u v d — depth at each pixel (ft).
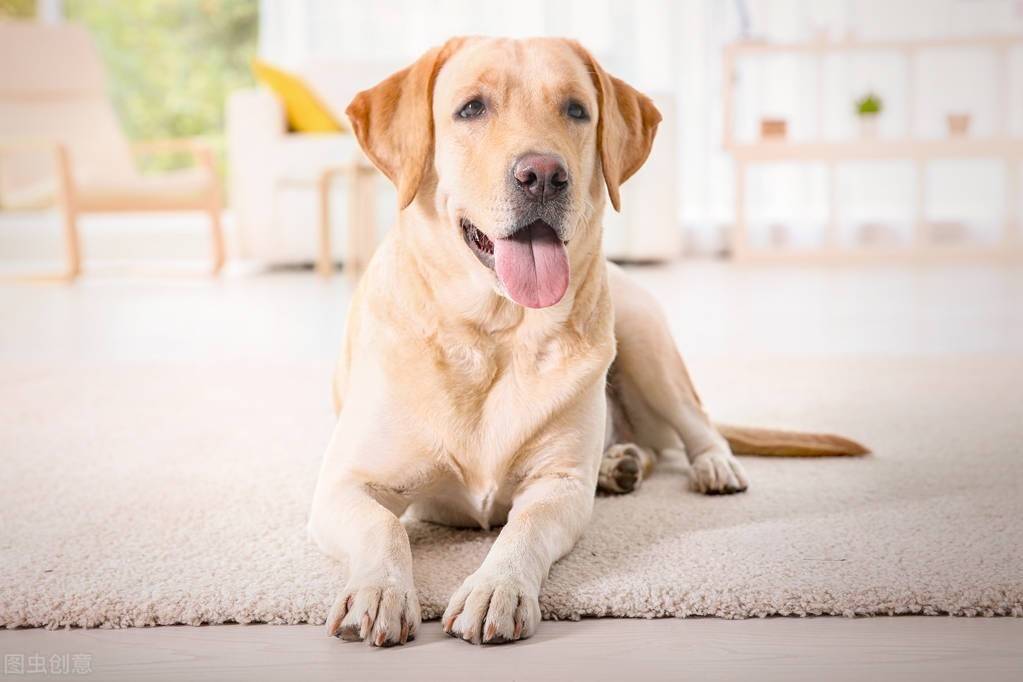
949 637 4.44
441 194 5.62
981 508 6.05
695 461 6.83
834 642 4.41
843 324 14.35
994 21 25.77
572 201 5.40
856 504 6.23
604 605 4.72
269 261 23.32
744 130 26.76
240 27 29.04
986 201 26.27
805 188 26.63
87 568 5.22
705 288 19.01
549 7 26.55
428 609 4.78
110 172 23.24
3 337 14.19
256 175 22.88
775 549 5.35
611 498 6.54
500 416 5.57
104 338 14.01
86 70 23.98
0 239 27.40
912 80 24.73
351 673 4.19
